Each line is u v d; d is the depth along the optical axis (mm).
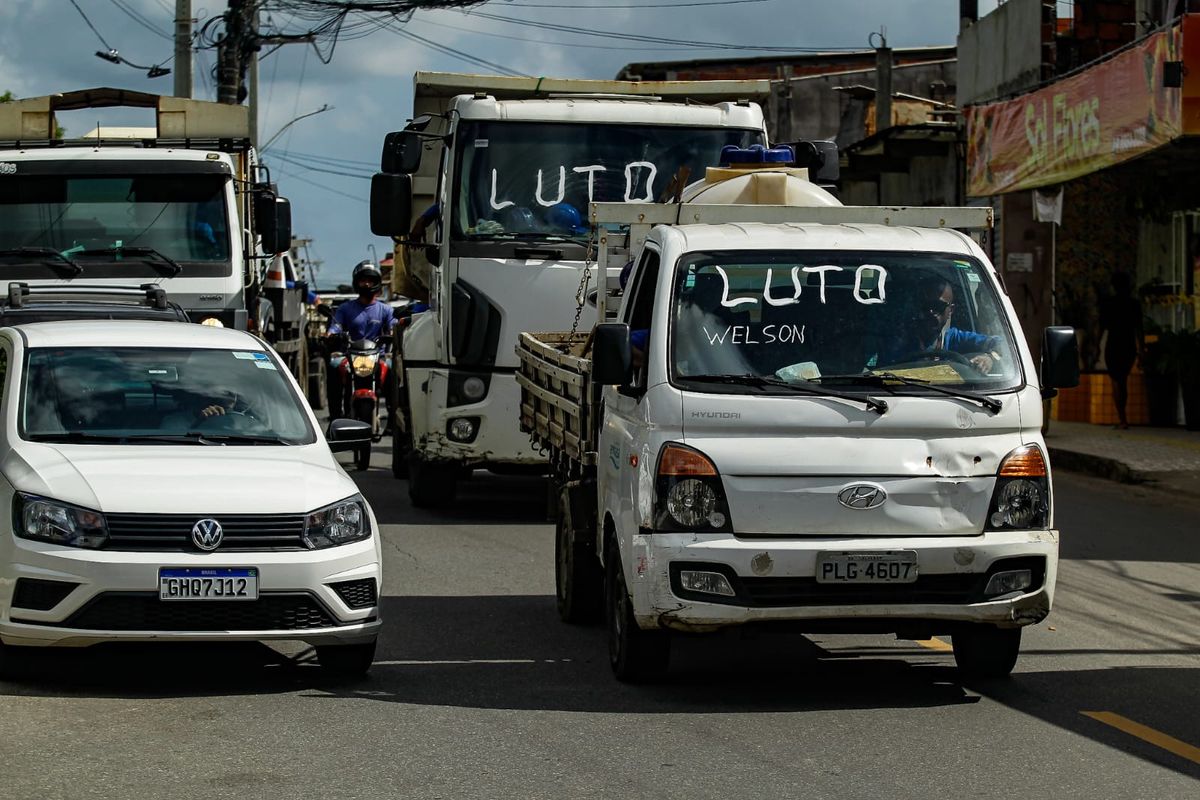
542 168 16891
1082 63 29781
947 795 7297
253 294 19953
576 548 11438
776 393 9016
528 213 16859
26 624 9039
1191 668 10297
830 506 8828
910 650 10844
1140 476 21125
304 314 28000
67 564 8953
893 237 9906
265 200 19609
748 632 8852
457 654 10609
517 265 16719
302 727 8492
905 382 9172
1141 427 26500
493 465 17422
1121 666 10344
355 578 9492
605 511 10211
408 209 16984
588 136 16969
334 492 9703
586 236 16828
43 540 9055
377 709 8961
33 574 9000
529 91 18344
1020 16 30609
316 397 29234
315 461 10211
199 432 10414
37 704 8938
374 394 22203
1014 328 9547
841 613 8781
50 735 8242
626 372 9336
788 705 9133
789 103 48594
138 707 8914
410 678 9852
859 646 10984
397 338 20734
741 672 10086
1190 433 25281
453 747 8094
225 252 18312
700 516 8828
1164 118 19641
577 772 7637
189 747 8031
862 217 10547
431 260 17812
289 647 10805
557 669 10156
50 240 18109
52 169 18203
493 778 7512
